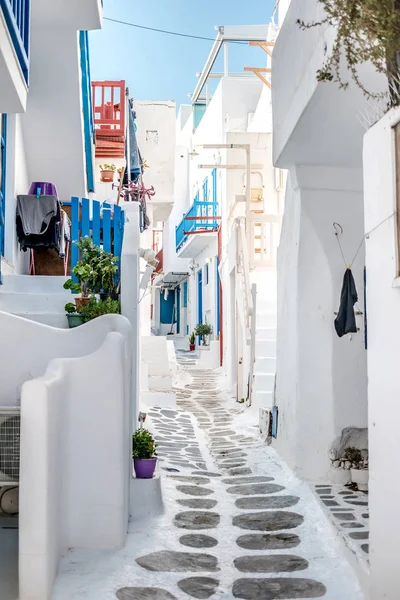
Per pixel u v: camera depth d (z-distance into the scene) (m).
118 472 4.64
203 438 9.35
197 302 24.19
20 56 4.82
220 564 4.49
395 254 3.49
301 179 6.94
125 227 7.97
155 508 5.55
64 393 4.55
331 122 5.66
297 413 6.85
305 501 5.99
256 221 13.09
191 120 25.36
